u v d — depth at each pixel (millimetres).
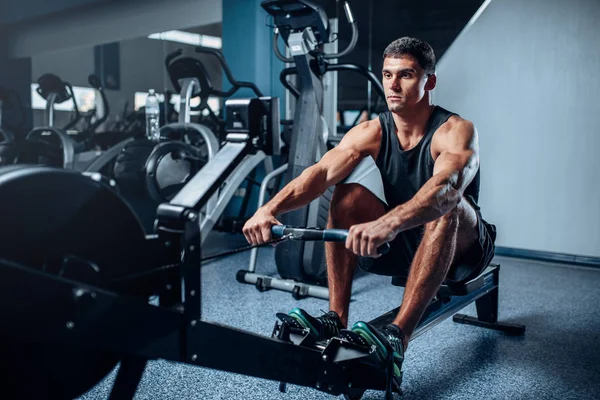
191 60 3166
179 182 3098
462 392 1451
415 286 1290
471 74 3418
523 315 2170
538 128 3221
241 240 3809
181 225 955
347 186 1494
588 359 1697
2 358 773
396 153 1518
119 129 5422
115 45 8172
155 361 1646
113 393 969
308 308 2199
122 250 934
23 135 4727
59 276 780
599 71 3020
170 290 988
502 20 3293
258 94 3248
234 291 2453
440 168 1312
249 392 1438
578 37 3064
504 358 1702
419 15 3674
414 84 1407
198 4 4863
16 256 809
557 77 3141
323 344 1218
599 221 3082
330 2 3898
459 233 1408
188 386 1471
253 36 3797
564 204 3180
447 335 1927
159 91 8805
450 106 3514
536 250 3270
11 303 721
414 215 1138
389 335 1215
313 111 2506
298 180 1426
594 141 3064
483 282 1699
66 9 5879
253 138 1116
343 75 4051
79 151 3871
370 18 3941
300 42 2387
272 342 1049
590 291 2557
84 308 764
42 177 833
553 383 1512
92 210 895
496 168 3375
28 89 7121
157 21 5262
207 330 938
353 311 2170
